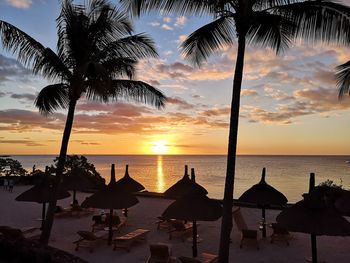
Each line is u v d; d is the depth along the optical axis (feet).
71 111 35.73
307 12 24.50
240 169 345.10
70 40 35.14
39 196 38.81
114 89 38.32
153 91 39.78
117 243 35.06
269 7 27.17
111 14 35.58
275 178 221.25
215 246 36.65
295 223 24.26
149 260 29.94
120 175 252.83
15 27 31.27
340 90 36.55
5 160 96.84
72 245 36.99
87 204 35.86
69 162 85.76
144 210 56.34
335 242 37.37
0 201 64.39
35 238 37.55
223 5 26.11
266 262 31.32
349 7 23.21
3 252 18.34
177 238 39.75
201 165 475.72
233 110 26.96
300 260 31.83
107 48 36.04
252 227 44.11
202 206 31.09
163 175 258.37
